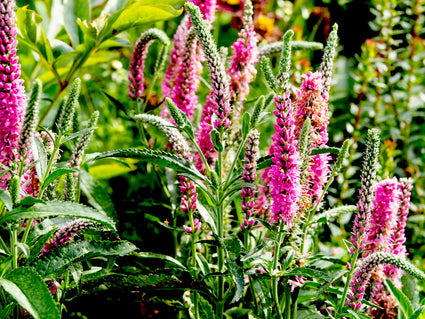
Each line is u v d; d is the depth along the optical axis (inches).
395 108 69.9
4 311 41.4
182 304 47.6
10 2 40.4
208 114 46.6
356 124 65.2
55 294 43.8
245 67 47.4
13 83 40.7
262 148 52.6
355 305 43.3
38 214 39.9
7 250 42.8
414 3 72.1
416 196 65.9
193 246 45.9
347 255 54.2
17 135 40.8
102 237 44.2
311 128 43.3
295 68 65.5
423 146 73.4
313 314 46.1
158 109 54.1
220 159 43.8
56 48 55.0
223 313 47.9
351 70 81.2
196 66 49.9
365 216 42.4
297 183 42.3
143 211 51.2
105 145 61.7
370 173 42.2
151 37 49.9
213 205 45.3
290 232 43.8
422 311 43.3
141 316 50.2
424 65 78.2
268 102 44.6
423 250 60.7
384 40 72.6
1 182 41.7
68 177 43.7
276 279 43.6
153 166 51.9
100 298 49.4
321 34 85.0
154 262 50.1
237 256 42.9
